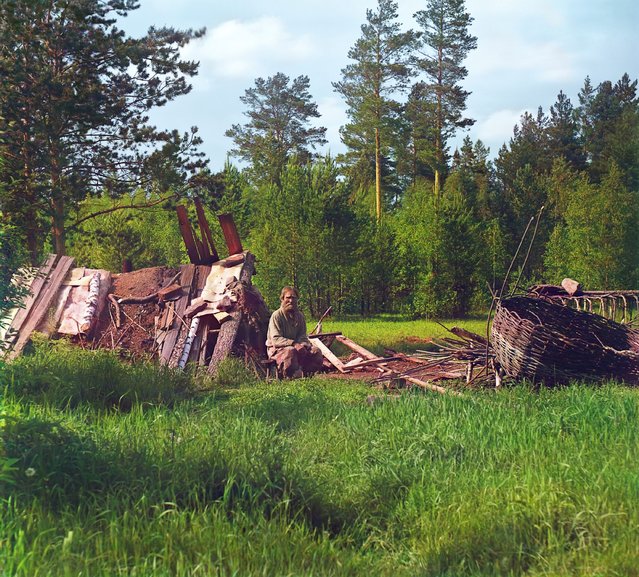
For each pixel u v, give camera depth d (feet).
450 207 163.63
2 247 36.78
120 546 17.07
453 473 23.59
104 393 39.17
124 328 62.64
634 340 51.55
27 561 15.67
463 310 163.12
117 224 128.88
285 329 57.11
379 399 38.50
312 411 35.45
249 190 219.41
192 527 18.21
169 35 94.79
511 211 220.23
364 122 210.79
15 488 19.54
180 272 66.69
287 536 18.88
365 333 105.19
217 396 44.70
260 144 254.27
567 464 22.85
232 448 25.04
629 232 159.22
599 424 29.89
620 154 233.96
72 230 96.73
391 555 19.63
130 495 20.12
